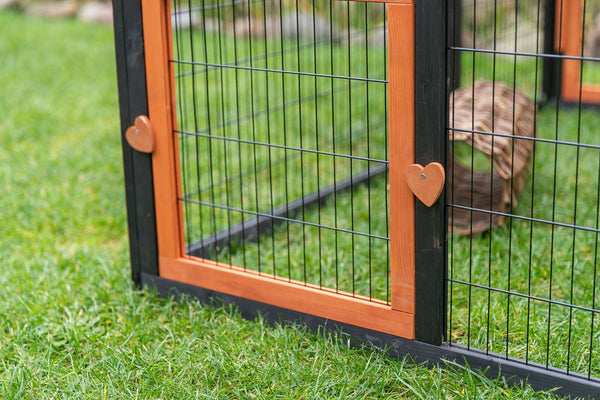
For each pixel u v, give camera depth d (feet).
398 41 5.09
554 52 9.04
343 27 12.64
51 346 5.56
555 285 5.99
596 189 7.02
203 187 7.32
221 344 5.55
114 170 7.59
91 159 7.79
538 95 9.25
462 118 6.56
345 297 5.49
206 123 8.70
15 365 5.47
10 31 13.44
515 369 5.17
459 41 7.41
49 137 8.48
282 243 6.56
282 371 5.31
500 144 6.45
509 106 6.93
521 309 5.74
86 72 11.09
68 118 9.11
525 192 7.03
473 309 5.74
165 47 5.69
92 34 13.44
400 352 5.41
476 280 6.04
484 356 5.24
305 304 5.60
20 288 6.04
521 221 6.66
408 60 5.08
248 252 6.44
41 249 6.49
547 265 6.18
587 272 6.07
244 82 10.11
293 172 7.57
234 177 7.48
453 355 5.29
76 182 7.43
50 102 9.68
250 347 5.52
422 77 5.07
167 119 5.76
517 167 6.59
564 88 9.16
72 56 11.93
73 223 6.86
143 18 5.68
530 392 5.14
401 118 5.16
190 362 5.40
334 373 5.32
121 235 6.76
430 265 5.24
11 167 7.63
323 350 5.48
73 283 6.11
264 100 9.48
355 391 5.19
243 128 8.55
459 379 5.25
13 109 9.30
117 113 9.35
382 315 5.41
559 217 6.71
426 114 5.10
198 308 5.87
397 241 5.29
